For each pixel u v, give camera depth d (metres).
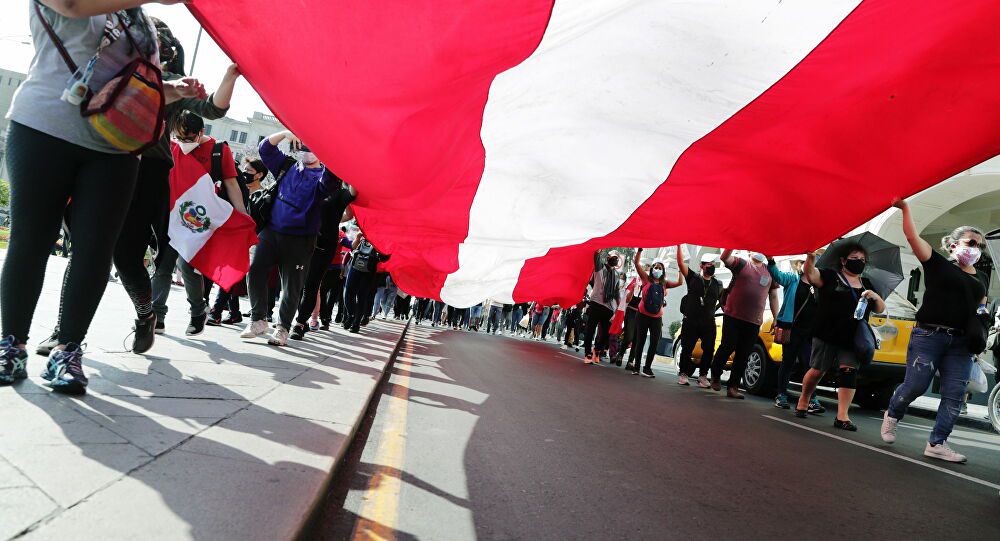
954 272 5.49
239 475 2.26
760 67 3.81
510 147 4.52
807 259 6.84
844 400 6.88
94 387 3.11
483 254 7.12
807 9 3.44
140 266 3.80
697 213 5.27
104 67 2.79
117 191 2.92
